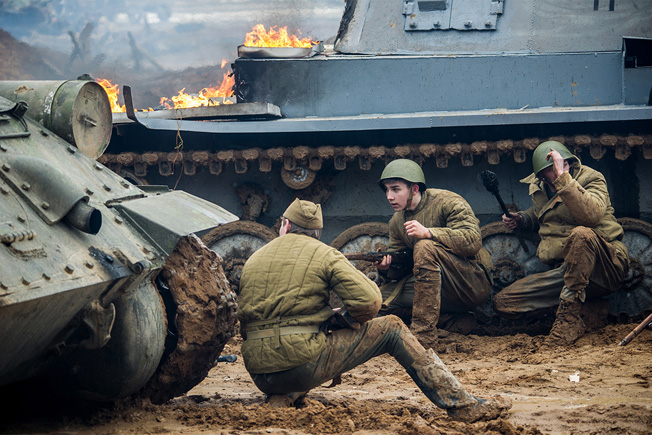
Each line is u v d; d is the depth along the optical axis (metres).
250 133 19.11
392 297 17.14
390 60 19.27
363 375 13.95
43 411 10.17
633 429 9.37
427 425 9.35
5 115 9.34
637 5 19.52
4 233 7.35
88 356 9.23
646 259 18.55
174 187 20.11
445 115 18.23
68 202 8.19
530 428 9.38
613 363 13.45
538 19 19.62
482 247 19.34
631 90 18.84
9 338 7.28
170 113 18.84
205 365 11.02
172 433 8.97
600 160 19.34
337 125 18.19
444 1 20.09
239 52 19.62
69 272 7.71
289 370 9.84
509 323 18.86
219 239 19.77
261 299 10.05
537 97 19.06
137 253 9.11
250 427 9.36
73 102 10.14
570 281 16.53
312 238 10.48
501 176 19.61
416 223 16.36
